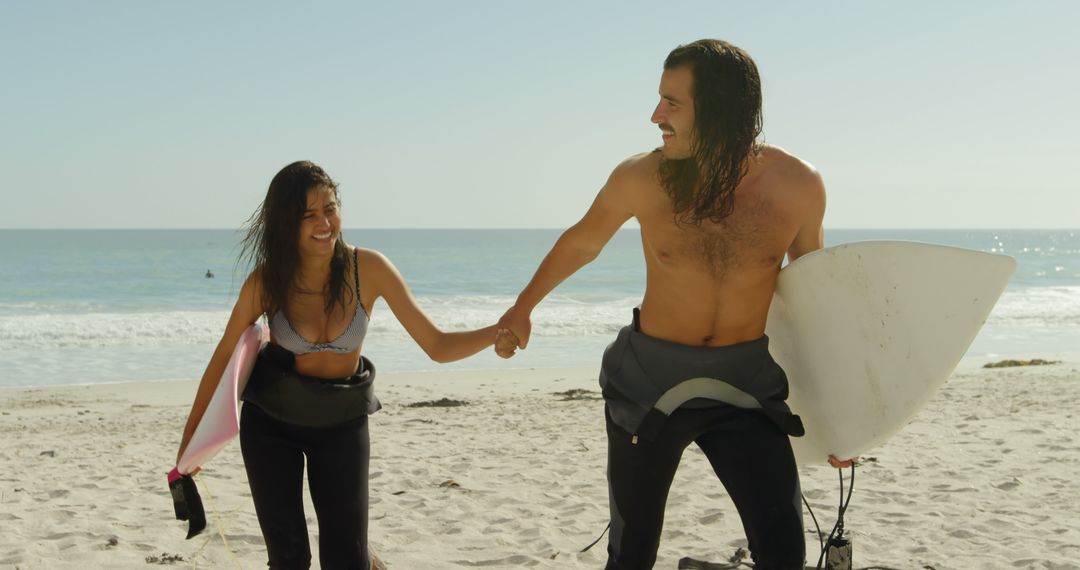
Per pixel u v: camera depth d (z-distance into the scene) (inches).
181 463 114.3
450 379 573.9
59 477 263.1
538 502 227.0
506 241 5236.2
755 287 109.3
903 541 188.7
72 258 2461.9
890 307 108.5
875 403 112.5
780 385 111.6
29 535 194.1
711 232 106.7
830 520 204.7
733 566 165.8
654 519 112.0
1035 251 3998.5
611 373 114.5
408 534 196.2
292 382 119.0
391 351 719.7
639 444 109.9
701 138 103.4
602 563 176.4
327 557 116.0
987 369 600.4
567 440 327.9
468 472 264.2
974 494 229.9
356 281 124.1
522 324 125.3
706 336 110.2
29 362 663.8
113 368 639.8
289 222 118.5
